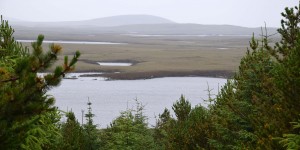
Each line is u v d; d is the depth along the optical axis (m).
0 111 5.56
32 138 8.80
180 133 16.81
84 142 20.42
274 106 10.23
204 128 15.69
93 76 134.75
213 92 101.50
